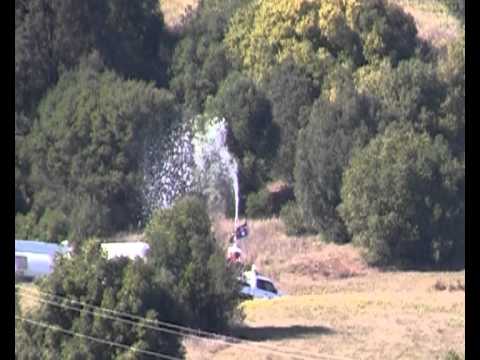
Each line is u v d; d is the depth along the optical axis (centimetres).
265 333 11544
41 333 10131
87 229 16950
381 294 13812
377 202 16212
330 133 17600
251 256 16125
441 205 16300
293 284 15050
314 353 10919
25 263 13038
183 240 11838
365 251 16100
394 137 16838
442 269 16050
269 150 18500
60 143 17912
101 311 10206
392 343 11294
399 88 18338
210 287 11562
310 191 17100
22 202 17725
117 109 18088
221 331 11488
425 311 12575
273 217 17675
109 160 17912
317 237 16862
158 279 10969
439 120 18188
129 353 10131
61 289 10312
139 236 17075
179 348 10488
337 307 12662
